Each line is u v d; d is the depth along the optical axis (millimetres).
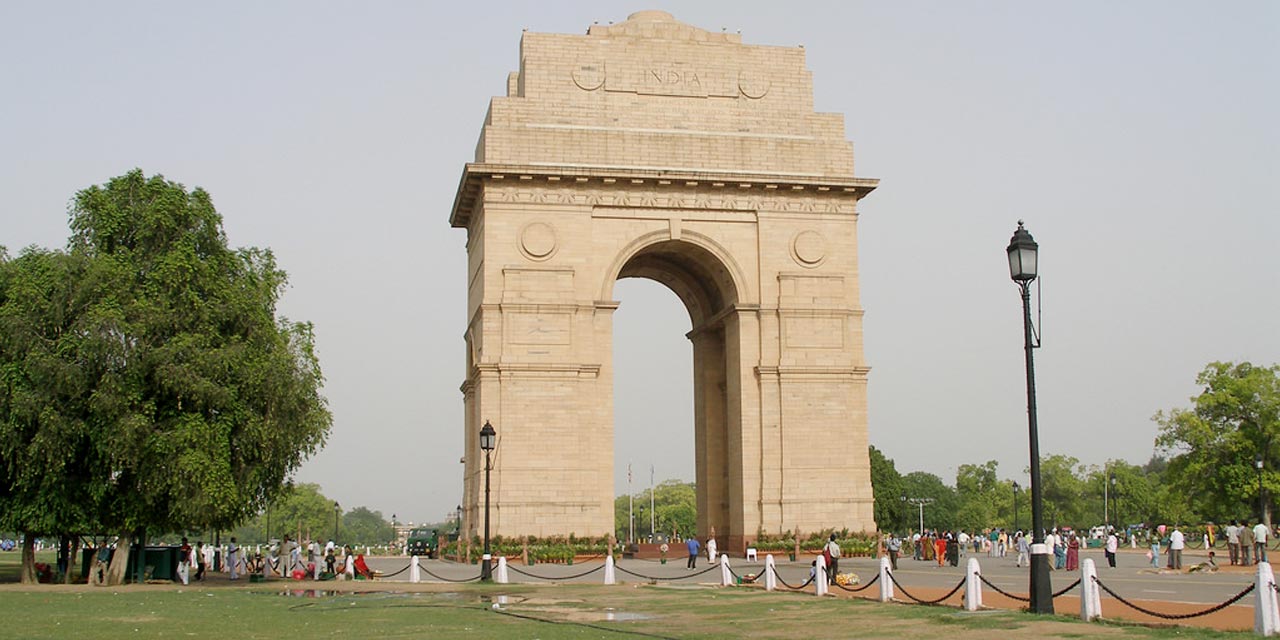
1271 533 126312
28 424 54281
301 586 55906
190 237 59062
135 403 55250
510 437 73625
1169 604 37812
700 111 80000
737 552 77188
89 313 54375
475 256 81062
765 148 79750
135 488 56094
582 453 74438
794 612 36312
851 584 50219
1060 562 68250
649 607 39312
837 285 79125
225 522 59375
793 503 75938
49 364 53344
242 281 61688
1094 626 29719
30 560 58969
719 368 88312
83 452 56344
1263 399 116812
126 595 48719
